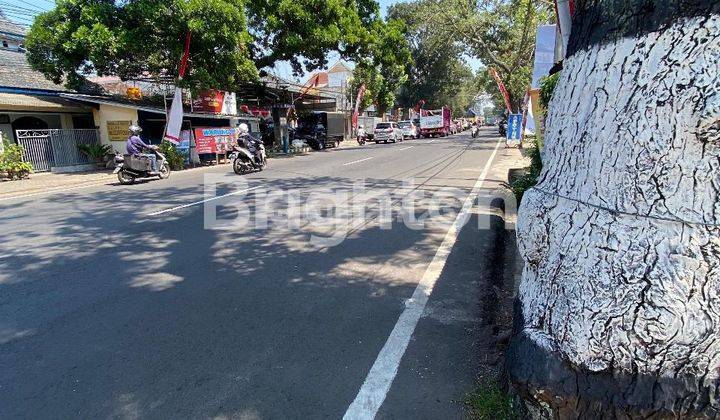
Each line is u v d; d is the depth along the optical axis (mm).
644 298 1562
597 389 1675
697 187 1503
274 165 15711
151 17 13641
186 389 2760
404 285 4367
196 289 4301
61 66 14242
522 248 2068
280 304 3949
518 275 4516
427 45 46188
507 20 28031
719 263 1488
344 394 2693
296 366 2990
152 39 14383
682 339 1527
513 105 28734
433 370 2914
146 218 7285
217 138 17984
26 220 7426
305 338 3357
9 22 20641
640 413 1606
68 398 2689
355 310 3822
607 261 1644
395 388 2738
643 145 1578
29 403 2648
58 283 4492
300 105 25969
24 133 14578
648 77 1567
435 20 29531
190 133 17094
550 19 18562
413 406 2568
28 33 14430
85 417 2521
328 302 3986
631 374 1619
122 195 9758
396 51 23734
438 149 22469
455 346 3213
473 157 17500
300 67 21562
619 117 1645
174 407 2596
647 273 1556
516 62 26828
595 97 1748
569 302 1757
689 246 1509
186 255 5316
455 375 2854
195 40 14672
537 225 1960
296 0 18406
